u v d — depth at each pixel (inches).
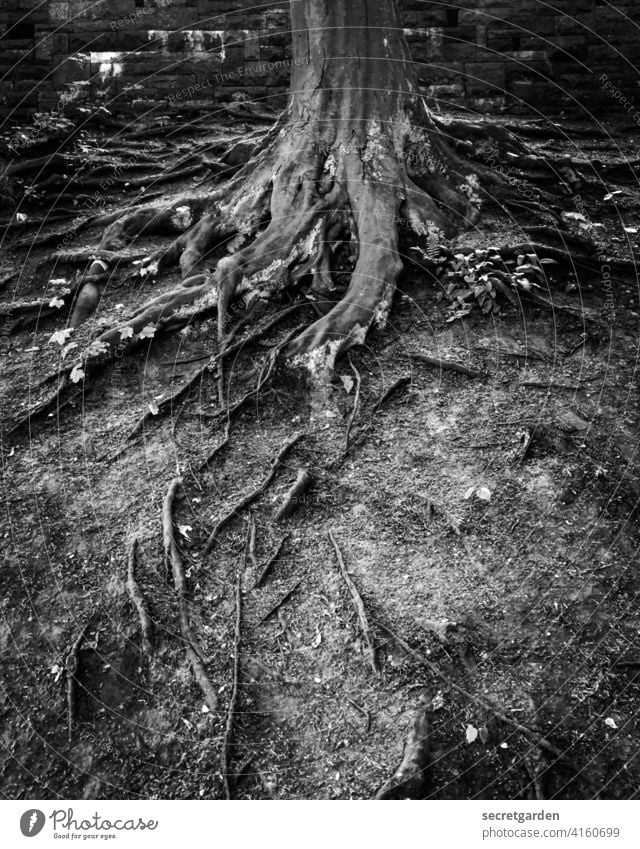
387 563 158.2
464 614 148.3
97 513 167.6
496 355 201.2
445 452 179.2
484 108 354.3
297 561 159.5
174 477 172.9
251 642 145.9
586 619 148.9
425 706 135.3
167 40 352.5
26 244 253.0
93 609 150.4
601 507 168.4
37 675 142.1
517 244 223.6
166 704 137.2
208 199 244.5
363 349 198.8
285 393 190.7
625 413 189.3
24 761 132.1
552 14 352.8
